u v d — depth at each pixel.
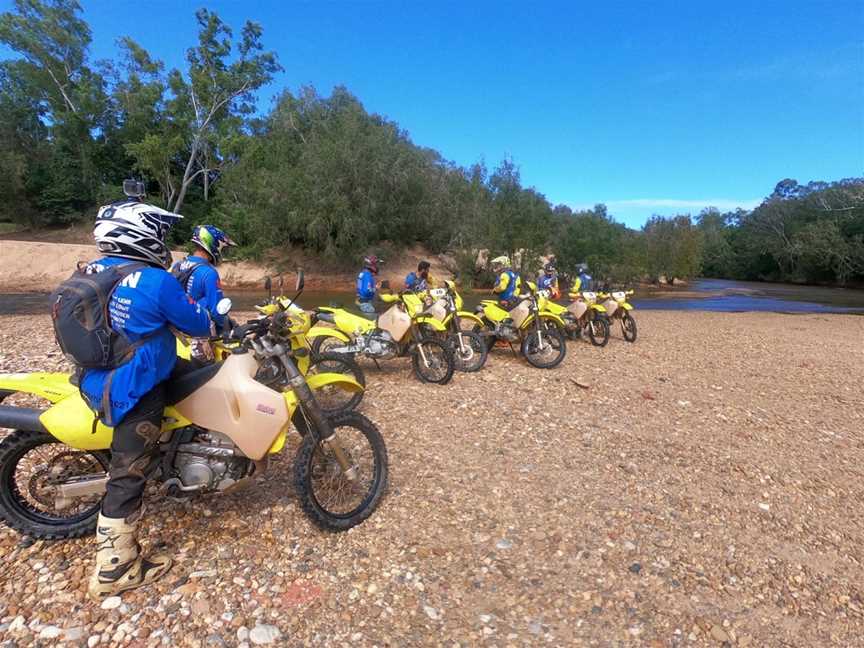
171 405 3.18
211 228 5.18
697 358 11.08
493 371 8.69
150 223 2.92
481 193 34.94
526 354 9.09
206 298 4.95
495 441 5.57
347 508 3.91
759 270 65.00
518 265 33.09
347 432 5.04
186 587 3.01
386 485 3.99
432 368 7.72
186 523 3.65
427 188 36.34
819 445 6.10
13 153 48.12
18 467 3.93
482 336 8.92
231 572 3.18
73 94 49.53
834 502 4.73
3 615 2.72
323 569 3.28
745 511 4.42
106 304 2.75
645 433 6.07
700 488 4.78
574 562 3.54
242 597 2.98
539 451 5.37
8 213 48.72
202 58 44.50
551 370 8.96
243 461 3.29
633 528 4.01
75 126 47.72
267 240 34.34
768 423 6.77
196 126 46.16
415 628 2.87
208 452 3.18
